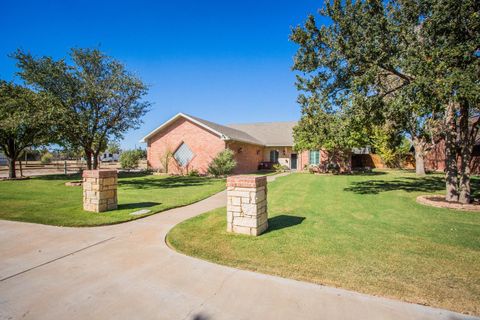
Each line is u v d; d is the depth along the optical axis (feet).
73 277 11.82
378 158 99.40
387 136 80.28
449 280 11.62
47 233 18.29
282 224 20.83
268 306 9.58
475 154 73.56
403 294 10.39
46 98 42.78
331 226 20.25
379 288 10.85
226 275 12.03
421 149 70.08
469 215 24.14
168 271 12.43
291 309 9.39
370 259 13.85
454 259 13.97
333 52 31.19
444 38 23.29
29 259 13.80
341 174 72.54
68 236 17.69
